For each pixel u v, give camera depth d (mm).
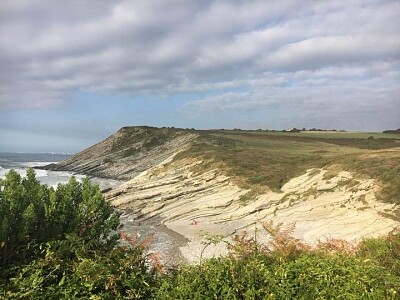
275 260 5465
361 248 6840
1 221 5195
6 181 6301
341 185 29500
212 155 45000
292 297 4668
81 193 6781
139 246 5602
